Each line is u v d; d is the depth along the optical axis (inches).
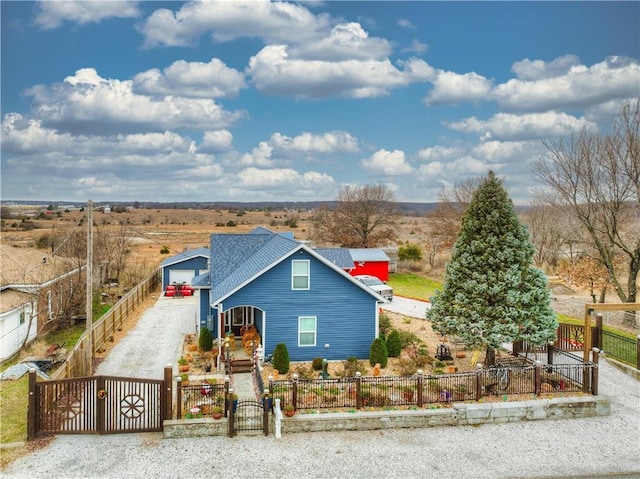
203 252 1697.8
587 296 1736.0
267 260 948.0
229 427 625.6
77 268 1352.1
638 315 1370.6
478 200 847.7
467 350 982.4
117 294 1592.0
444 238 2394.2
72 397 702.5
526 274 834.2
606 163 1275.8
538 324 813.9
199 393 710.5
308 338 928.3
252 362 844.0
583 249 1733.5
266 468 560.1
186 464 561.6
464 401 716.7
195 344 1003.3
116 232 2095.2
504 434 660.7
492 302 834.2
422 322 1251.2
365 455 596.4
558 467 581.0
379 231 2546.8
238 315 1064.2
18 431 616.4
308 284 918.4
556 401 712.4
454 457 598.5
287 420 644.7
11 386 761.0
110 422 626.2
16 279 1107.3
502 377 761.0
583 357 905.5
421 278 2160.4
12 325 1000.9
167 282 1678.2
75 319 1247.5
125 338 1066.1
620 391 812.0
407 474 557.9
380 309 1406.3
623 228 1386.6
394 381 774.5
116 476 531.8
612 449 624.4
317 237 2765.7
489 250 821.2
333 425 655.1
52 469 540.1
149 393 631.2
